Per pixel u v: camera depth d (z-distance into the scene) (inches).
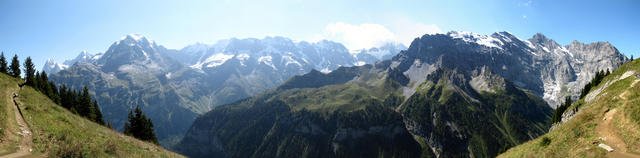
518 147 1813.5
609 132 1214.9
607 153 1071.0
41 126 1214.9
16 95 1701.5
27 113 1323.8
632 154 1018.1
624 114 1243.8
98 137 1373.0
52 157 954.7
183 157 1845.5
